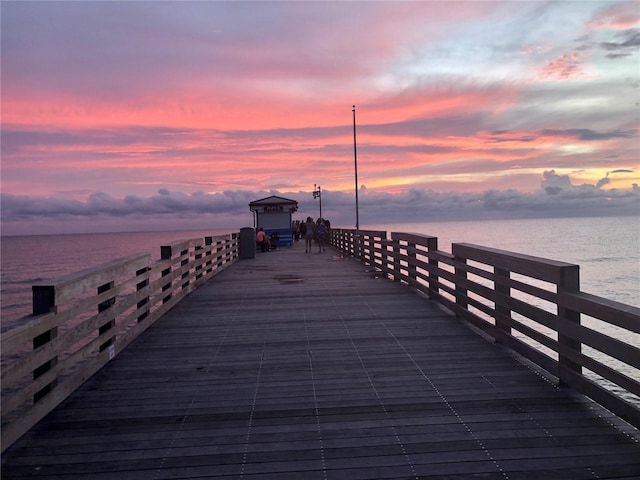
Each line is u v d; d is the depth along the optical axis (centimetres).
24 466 361
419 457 366
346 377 554
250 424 430
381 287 1250
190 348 687
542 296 530
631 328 375
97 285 569
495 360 606
